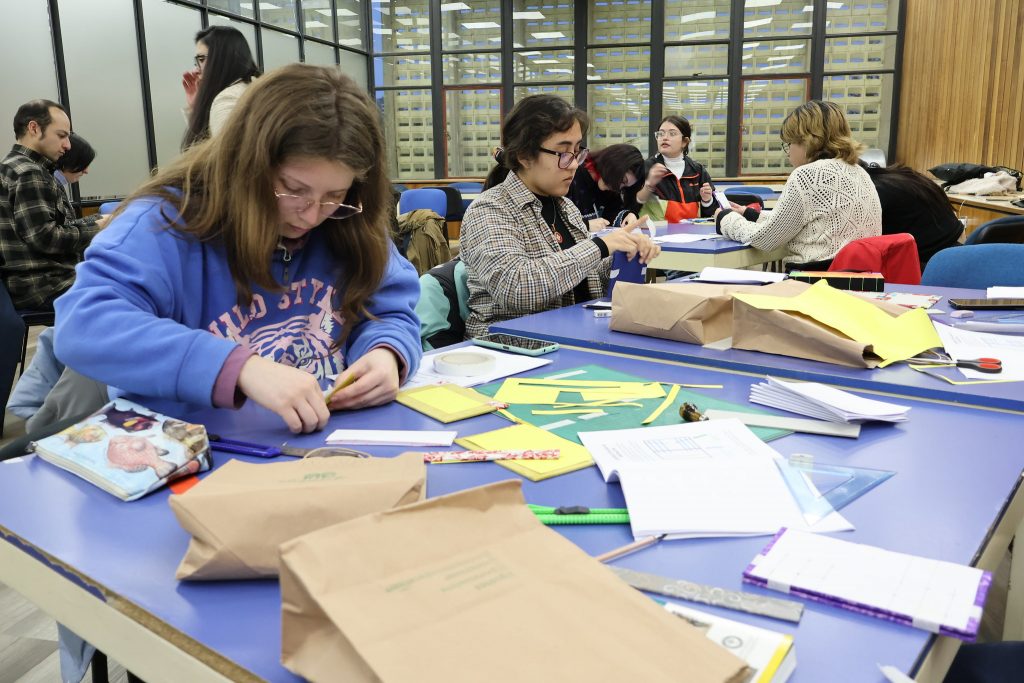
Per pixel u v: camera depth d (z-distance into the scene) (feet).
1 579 2.42
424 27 31.86
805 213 9.90
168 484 2.65
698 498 2.45
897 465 2.84
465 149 32.81
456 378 4.05
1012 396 3.56
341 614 1.48
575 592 1.62
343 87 3.38
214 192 3.45
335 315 3.98
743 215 11.68
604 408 3.51
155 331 3.11
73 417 3.73
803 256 10.14
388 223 4.07
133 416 2.99
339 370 4.00
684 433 3.06
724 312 4.82
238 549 1.98
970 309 5.66
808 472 2.73
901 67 28.37
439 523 1.79
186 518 2.04
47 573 2.21
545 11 30.76
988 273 7.41
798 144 10.40
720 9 29.17
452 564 1.68
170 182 3.63
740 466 2.69
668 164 15.52
